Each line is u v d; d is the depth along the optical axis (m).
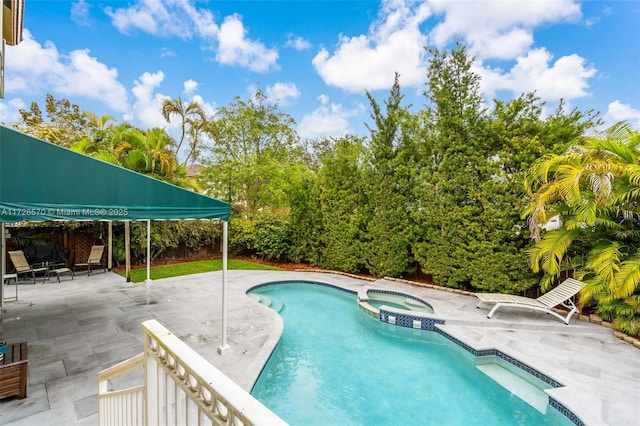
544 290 8.09
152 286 10.50
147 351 2.04
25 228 12.09
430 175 10.39
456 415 4.56
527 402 4.86
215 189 19.66
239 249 17.00
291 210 14.85
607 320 7.10
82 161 3.82
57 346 5.82
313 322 8.26
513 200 8.73
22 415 3.84
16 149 3.32
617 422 3.86
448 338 6.84
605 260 6.25
